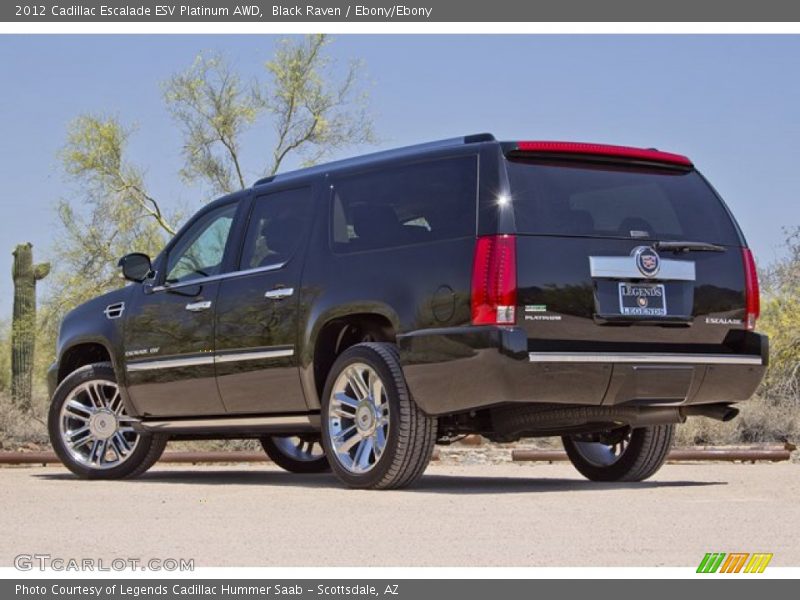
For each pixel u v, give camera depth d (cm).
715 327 825
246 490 848
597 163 812
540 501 741
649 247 800
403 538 584
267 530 618
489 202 773
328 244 867
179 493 830
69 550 559
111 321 1036
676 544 560
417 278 797
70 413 1051
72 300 2741
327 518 664
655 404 805
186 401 968
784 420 1631
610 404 786
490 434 882
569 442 975
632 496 775
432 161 820
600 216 798
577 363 766
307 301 868
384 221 835
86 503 761
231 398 933
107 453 1080
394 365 809
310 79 2958
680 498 760
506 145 786
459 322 769
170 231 2895
